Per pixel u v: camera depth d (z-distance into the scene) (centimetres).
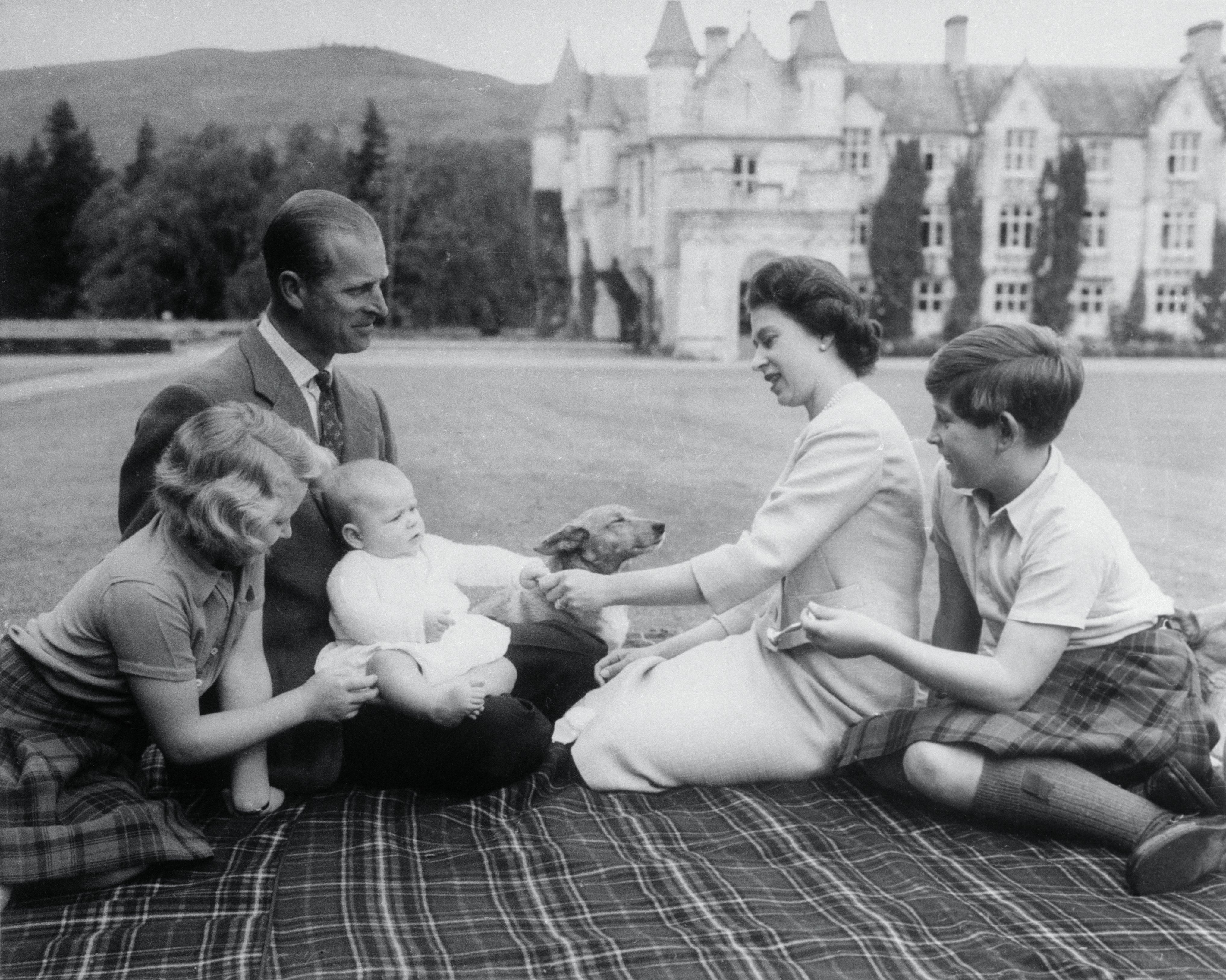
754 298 304
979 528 288
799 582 302
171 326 2759
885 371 2083
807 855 255
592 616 339
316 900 233
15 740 248
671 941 215
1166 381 1923
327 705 271
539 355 2680
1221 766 288
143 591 250
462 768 294
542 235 2989
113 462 1095
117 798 249
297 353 306
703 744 295
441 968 207
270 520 252
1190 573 692
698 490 952
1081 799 255
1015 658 264
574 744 304
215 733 261
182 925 227
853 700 298
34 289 2848
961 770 265
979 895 236
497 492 941
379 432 335
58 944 218
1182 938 217
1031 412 264
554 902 235
